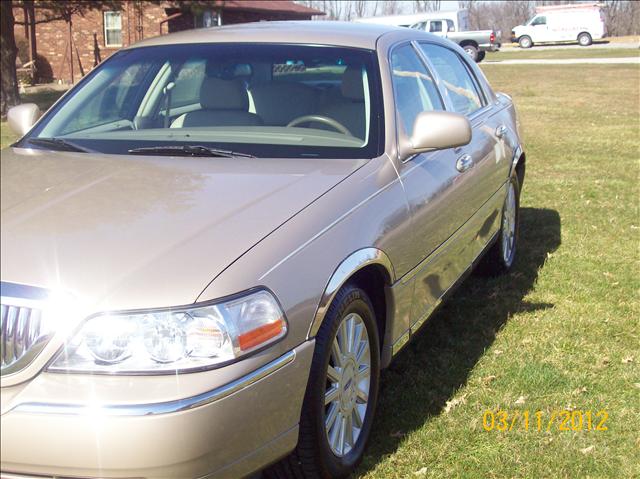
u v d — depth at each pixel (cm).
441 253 425
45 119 427
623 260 652
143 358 249
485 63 3647
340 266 309
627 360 455
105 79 448
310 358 290
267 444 277
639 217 794
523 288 584
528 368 442
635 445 366
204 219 293
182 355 252
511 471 343
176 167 347
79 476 247
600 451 360
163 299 254
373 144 381
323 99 404
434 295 427
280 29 455
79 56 3272
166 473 249
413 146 388
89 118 422
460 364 450
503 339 487
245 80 417
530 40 5225
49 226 284
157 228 284
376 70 412
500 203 565
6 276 258
